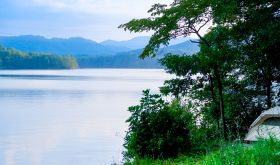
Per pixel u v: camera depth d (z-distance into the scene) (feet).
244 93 75.61
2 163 107.04
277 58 68.80
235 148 26.40
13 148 129.70
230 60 64.95
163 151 55.98
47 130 169.99
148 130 57.72
